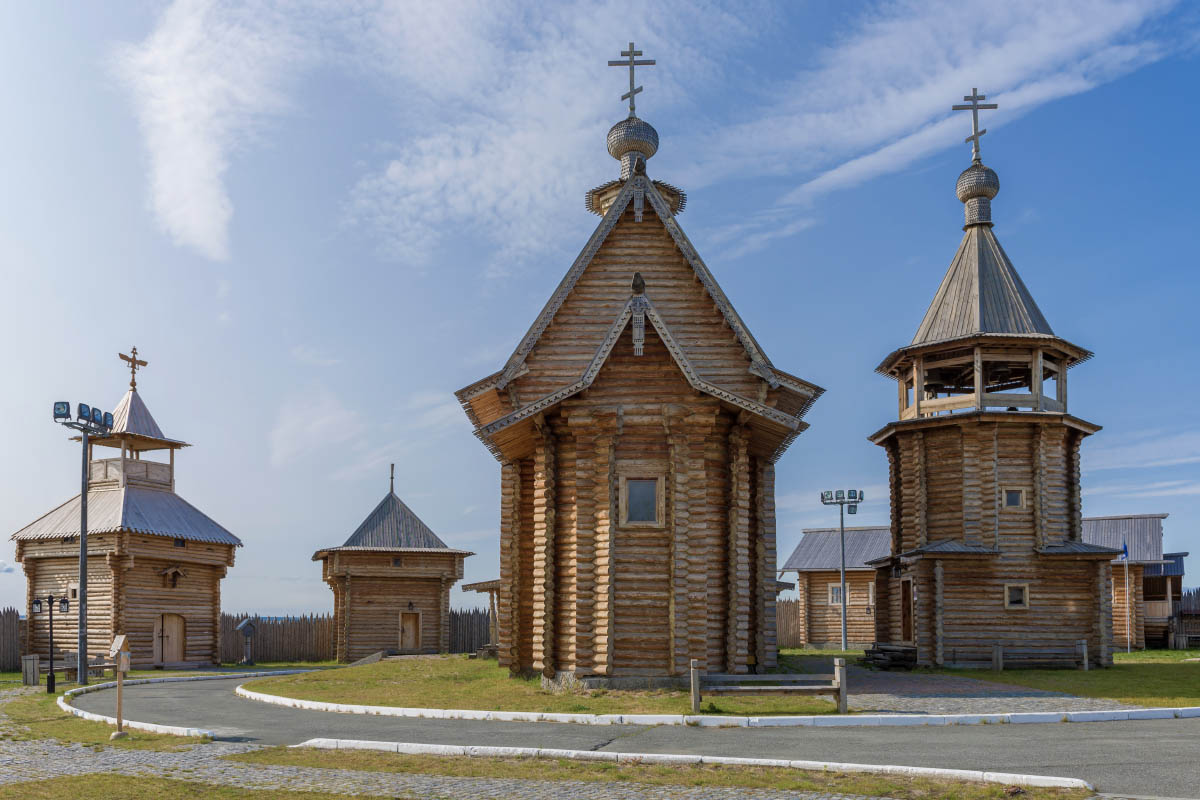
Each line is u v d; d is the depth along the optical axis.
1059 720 18.27
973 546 34.44
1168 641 53.97
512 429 24.00
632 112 31.14
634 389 24.34
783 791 12.34
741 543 24.33
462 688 24.45
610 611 23.20
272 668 46.06
